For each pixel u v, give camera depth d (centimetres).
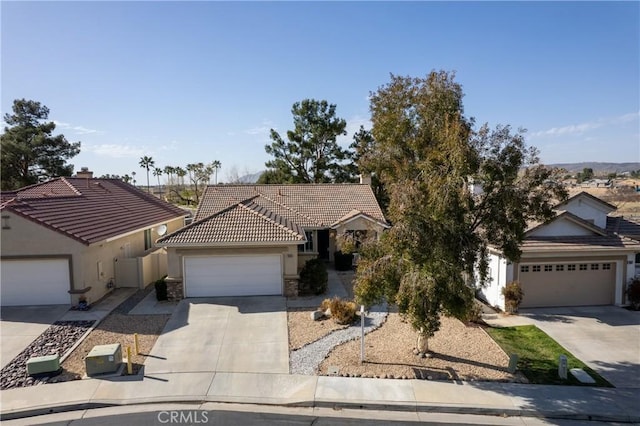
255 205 2361
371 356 1312
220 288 1917
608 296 1873
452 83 1430
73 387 1130
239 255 1908
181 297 1881
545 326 1605
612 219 2222
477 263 1282
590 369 1254
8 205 1748
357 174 4675
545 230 1886
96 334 1484
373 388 1121
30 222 1739
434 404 1048
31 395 1089
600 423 1002
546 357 1330
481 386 1140
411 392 1102
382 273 1162
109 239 1933
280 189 2970
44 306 1775
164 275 2342
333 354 1324
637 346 1427
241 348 1370
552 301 1853
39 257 1750
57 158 4788
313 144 4684
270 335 1474
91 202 2381
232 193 2881
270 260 1927
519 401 1070
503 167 1151
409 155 1498
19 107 4725
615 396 1102
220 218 2023
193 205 6662
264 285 1934
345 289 2067
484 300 1977
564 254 1803
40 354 1325
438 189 1095
